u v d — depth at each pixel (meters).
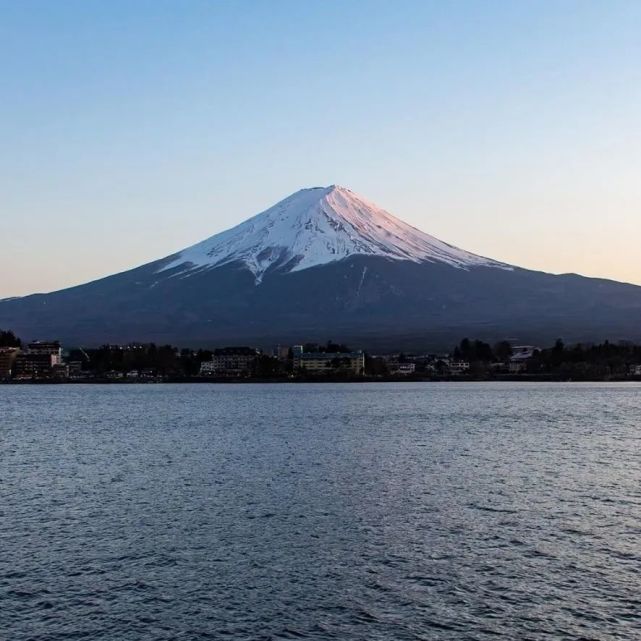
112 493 80.81
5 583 52.38
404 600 49.25
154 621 46.56
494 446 120.31
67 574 54.06
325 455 109.38
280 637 44.44
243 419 177.00
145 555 58.09
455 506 73.31
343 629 45.34
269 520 68.06
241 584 52.06
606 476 90.44
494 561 56.31
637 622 45.91
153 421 173.00
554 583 51.91
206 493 80.31
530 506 73.25
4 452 115.88
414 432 142.88
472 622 46.06
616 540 61.38
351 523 66.88
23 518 69.56
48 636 44.75
